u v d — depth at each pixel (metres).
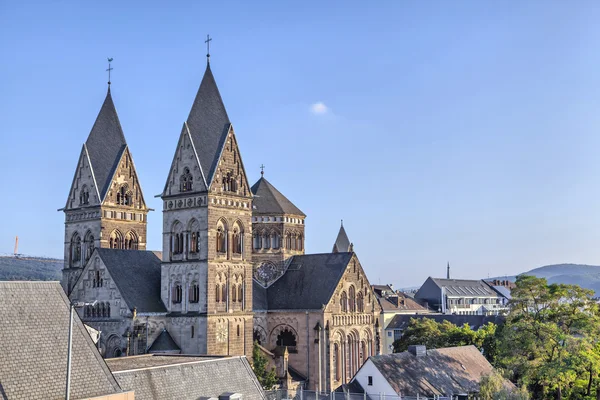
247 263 124.31
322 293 135.38
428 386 108.56
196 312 116.75
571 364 103.44
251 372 74.19
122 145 142.12
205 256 116.50
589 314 113.06
